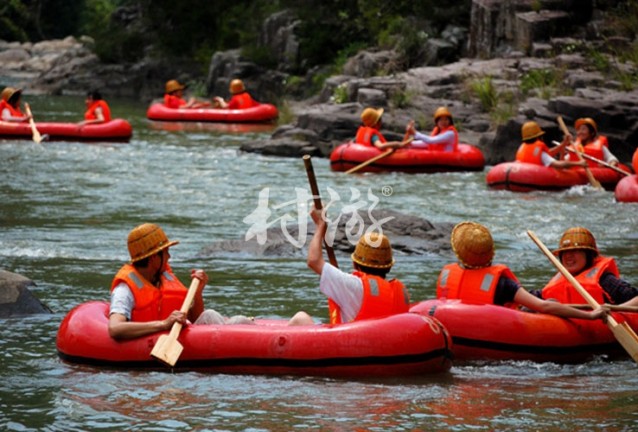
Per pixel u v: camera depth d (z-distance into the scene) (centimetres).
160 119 4353
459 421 850
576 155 2469
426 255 1608
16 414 862
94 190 2333
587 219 1994
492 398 916
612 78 3197
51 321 1195
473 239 1073
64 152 3062
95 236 1767
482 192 2364
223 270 1503
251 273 1484
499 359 1045
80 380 956
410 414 866
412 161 2709
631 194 2198
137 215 2011
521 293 1066
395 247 1630
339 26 5112
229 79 5153
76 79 5969
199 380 955
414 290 1370
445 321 1052
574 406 896
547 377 997
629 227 1905
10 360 1025
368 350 959
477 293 1070
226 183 2483
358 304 988
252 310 1264
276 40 5312
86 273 1464
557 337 1045
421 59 4256
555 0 3862
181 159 2973
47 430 825
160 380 955
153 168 2752
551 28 3788
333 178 2589
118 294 994
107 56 6153
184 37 5969
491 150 2900
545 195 2322
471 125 3209
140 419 851
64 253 1605
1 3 8756
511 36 3925
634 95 2930
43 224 1881
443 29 4500
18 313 1221
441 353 984
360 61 4331
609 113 2766
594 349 1064
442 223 1769
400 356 962
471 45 4162
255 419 852
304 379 960
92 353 991
